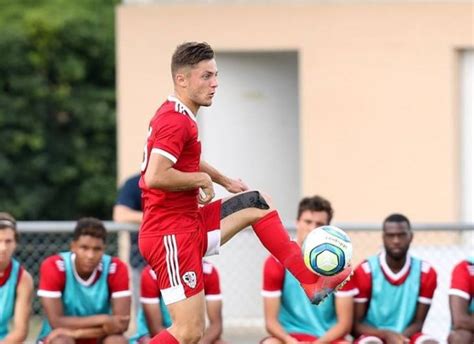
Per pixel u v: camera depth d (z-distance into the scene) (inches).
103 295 1237.1
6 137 2652.6
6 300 1230.3
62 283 1227.2
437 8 1680.6
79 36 2731.3
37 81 2677.2
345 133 1696.6
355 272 1246.9
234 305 1563.7
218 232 971.9
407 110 1688.0
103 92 2753.4
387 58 1690.5
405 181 1688.0
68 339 1192.8
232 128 1745.8
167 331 956.6
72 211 2711.6
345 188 1696.6
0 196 2645.2
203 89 944.3
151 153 938.1
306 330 1253.1
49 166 2682.1
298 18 1702.8
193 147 952.3
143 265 1352.1
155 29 1712.6
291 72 1748.3
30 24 2699.3
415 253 1433.3
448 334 1302.9
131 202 1347.2
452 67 1681.8
